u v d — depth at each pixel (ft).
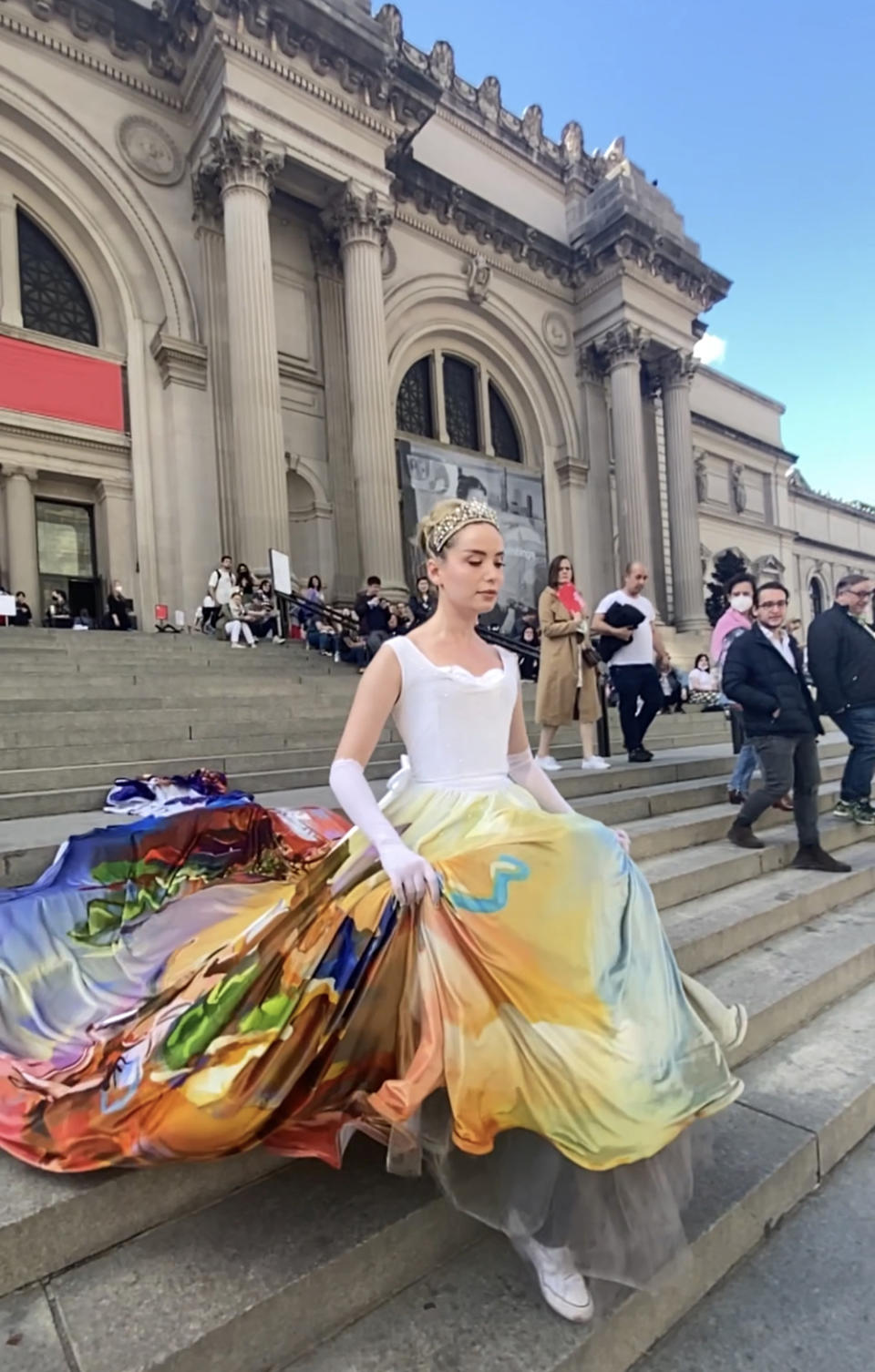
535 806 5.90
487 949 4.93
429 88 55.77
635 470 69.67
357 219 52.06
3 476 45.03
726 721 38.47
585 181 76.02
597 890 5.26
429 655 5.97
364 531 51.70
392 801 5.93
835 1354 5.20
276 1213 5.30
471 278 65.16
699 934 10.31
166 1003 5.82
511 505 67.97
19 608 41.57
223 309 49.49
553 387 71.77
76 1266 4.84
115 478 47.75
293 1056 4.86
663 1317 5.38
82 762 17.38
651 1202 4.97
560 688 18.39
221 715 22.13
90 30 47.24
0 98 43.96
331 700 26.07
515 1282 5.27
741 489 102.58
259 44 47.24
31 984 6.80
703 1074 4.99
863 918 12.43
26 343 45.16
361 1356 4.68
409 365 63.62
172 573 47.57
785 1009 9.24
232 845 9.87
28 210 46.21
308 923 5.39
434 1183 5.62
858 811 16.55
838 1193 6.98
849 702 16.19
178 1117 4.74
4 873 10.02
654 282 72.08
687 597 72.54
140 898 8.64
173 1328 4.35
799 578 116.57
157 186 49.16
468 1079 4.68
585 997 4.89
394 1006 5.20
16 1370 4.05
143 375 48.14
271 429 46.39
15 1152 5.12
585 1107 4.65
